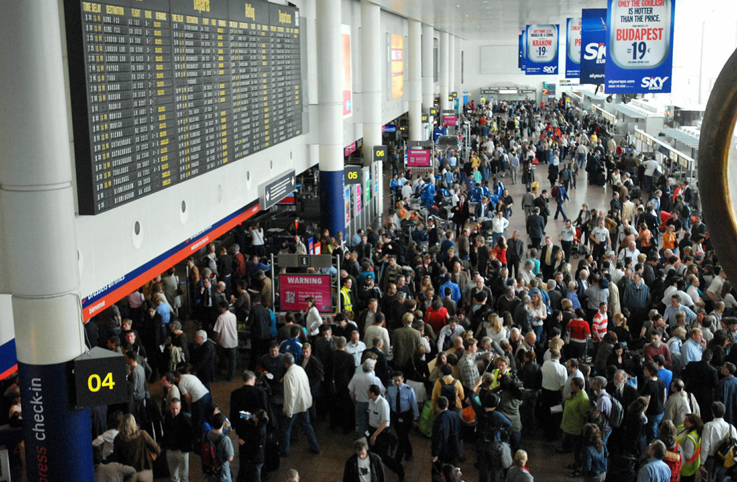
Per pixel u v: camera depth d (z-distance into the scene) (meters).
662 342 10.50
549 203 27.94
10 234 5.85
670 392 9.23
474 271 16.73
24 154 5.67
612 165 30.98
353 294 13.03
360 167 19.09
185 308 15.38
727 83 1.20
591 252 19.98
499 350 10.20
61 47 6.16
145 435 7.68
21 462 8.28
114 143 7.19
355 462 7.20
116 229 7.91
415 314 11.17
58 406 6.20
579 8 24.23
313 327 11.70
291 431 10.20
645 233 17.50
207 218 10.62
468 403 9.27
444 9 25.23
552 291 12.27
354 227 20.14
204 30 9.42
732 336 10.66
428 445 10.02
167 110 8.38
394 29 30.95
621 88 16.03
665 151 26.91
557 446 9.88
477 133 47.81
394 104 30.80
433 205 24.16
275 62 12.45
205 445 7.70
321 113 16.97
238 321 13.31
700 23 30.86
